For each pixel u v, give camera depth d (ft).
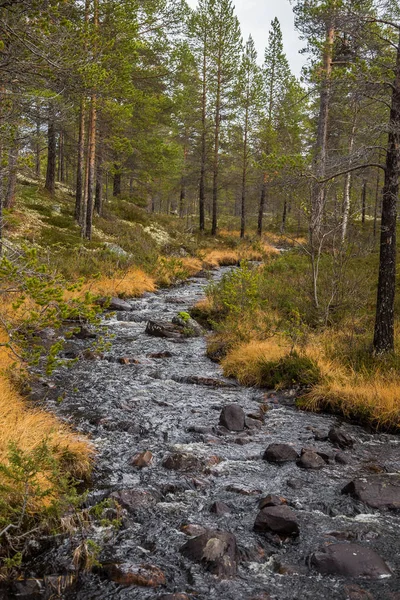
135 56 28.84
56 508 13.92
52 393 26.68
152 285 64.54
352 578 12.57
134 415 24.32
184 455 19.39
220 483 17.93
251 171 120.67
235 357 33.06
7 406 20.57
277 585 12.28
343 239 39.86
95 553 13.01
